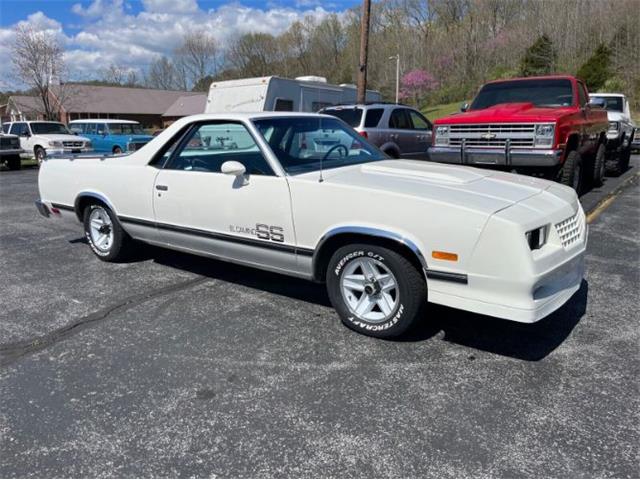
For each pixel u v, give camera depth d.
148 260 5.62
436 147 7.51
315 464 2.39
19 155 18.14
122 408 2.86
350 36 64.81
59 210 5.82
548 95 8.00
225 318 4.03
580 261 3.65
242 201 4.04
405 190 3.38
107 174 5.14
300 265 3.87
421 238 3.23
